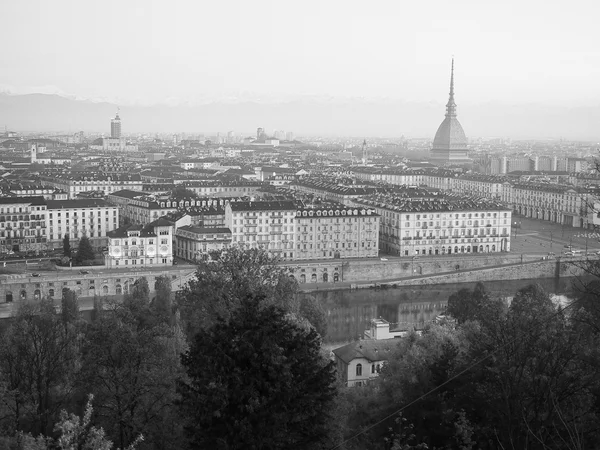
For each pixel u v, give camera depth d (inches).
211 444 5836.6
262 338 6072.8
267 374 5935.0
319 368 6432.1
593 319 6948.8
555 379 6545.3
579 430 6112.2
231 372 5935.0
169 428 7372.1
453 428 6929.1
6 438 6240.2
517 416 6486.2
